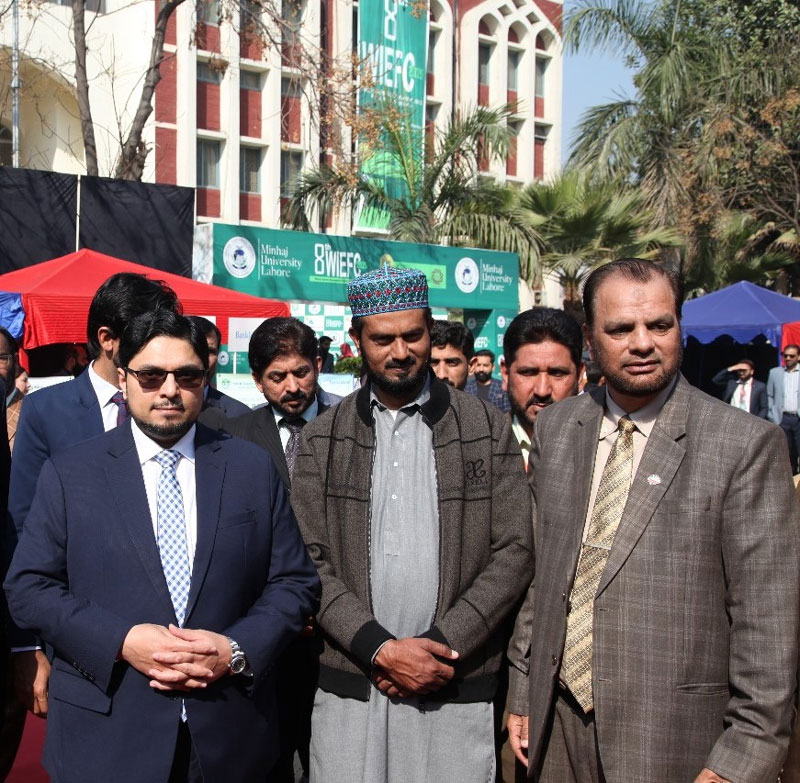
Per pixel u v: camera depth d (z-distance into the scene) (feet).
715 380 46.06
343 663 9.50
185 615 8.58
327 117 47.24
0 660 10.23
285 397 13.00
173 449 9.04
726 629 8.17
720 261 62.34
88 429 11.35
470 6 97.45
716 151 57.31
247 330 29.68
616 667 8.23
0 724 10.27
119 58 74.79
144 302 11.43
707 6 59.57
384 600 9.42
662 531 8.18
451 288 52.21
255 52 80.64
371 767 9.21
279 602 9.01
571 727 8.76
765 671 7.76
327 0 83.05
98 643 8.23
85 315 25.31
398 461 9.79
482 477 9.64
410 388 9.70
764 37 61.36
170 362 8.68
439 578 9.41
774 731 7.68
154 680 8.27
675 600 8.09
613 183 55.98
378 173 55.21
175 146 77.10
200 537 8.79
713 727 8.10
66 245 37.47
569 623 8.71
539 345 11.67
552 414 9.55
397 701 9.34
